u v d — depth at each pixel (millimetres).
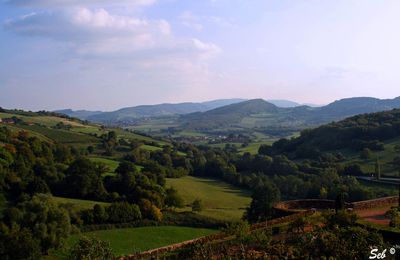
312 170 124000
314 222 39188
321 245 29984
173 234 75875
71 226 72125
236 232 38688
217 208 97938
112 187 102438
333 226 34219
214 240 40969
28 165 102438
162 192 98125
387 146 132875
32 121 190625
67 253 64125
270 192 81188
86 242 45000
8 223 67750
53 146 132000
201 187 123438
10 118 183750
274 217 53406
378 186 99875
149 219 84625
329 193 93750
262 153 172500
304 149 148250
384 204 50688
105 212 81188
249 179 126375
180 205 96250
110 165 126562
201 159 148750
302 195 106062
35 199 72750
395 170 112188
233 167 139125
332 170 111875
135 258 43844
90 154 146750
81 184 95938
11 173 93125
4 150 100062
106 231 76750
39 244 62281
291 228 37125
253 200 81750
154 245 67188
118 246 66438
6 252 60000
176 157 150375
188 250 39344
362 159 126500
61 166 110375
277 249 31938
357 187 91875
